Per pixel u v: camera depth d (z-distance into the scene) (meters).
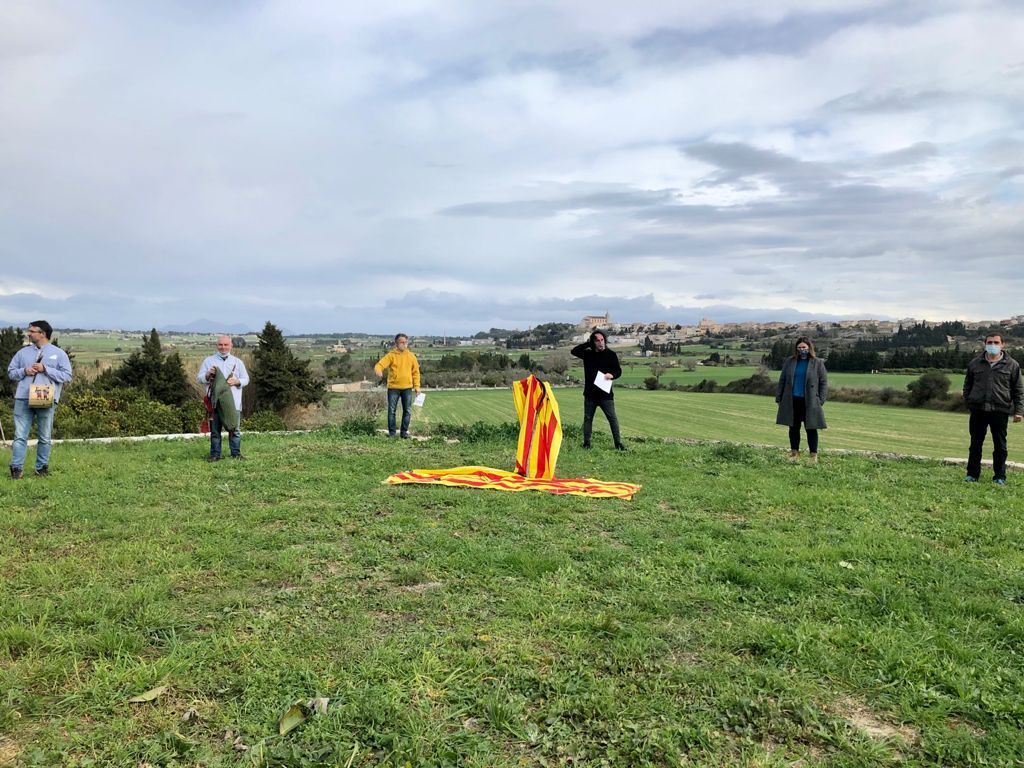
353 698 3.32
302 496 8.27
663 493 8.77
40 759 2.82
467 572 5.40
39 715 3.18
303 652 3.86
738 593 5.00
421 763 2.86
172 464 10.60
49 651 3.83
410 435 15.55
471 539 6.39
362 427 15.74
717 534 6.72
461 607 4.62
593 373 12.91
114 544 6.07
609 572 5.41
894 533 6.85
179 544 6.05
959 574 5.54
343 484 9.02
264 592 4.91
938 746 3.07
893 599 4.88
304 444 13.16
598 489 8.87
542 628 4.25
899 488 9.41
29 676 3.49
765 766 2.88
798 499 8.40
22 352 9.40
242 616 4.41
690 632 4.29
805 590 5.12
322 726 3.09
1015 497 8.88
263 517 7.10
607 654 3.89
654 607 4.65
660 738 3.06
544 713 3.25
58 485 8.76
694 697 3.46
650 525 7.09
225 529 6.59
